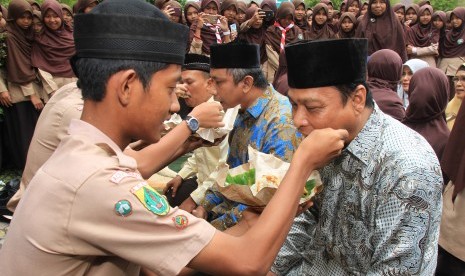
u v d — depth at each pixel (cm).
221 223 186
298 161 101
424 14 690
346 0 838
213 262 93
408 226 108
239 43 189
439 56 698
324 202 128
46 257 89
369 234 119
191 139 164
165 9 500
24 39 436
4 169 455
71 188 87
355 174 119
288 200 98
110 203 87
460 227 223
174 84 99
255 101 192
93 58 92
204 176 248
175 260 91
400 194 108
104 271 95
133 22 91
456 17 673
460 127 223
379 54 296
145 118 96
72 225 87
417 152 110
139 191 90
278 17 589
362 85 112
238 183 125
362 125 117
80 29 94
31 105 443
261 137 188
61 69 457
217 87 198
